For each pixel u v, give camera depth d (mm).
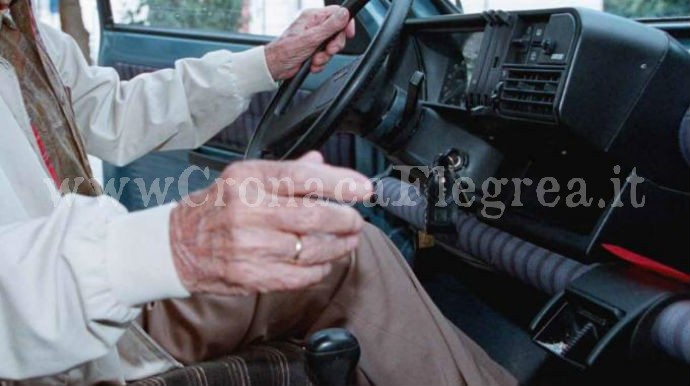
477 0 1764
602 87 1205
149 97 1572
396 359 1104
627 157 1256
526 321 1857
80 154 1129
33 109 1066
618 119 1229
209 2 2600
